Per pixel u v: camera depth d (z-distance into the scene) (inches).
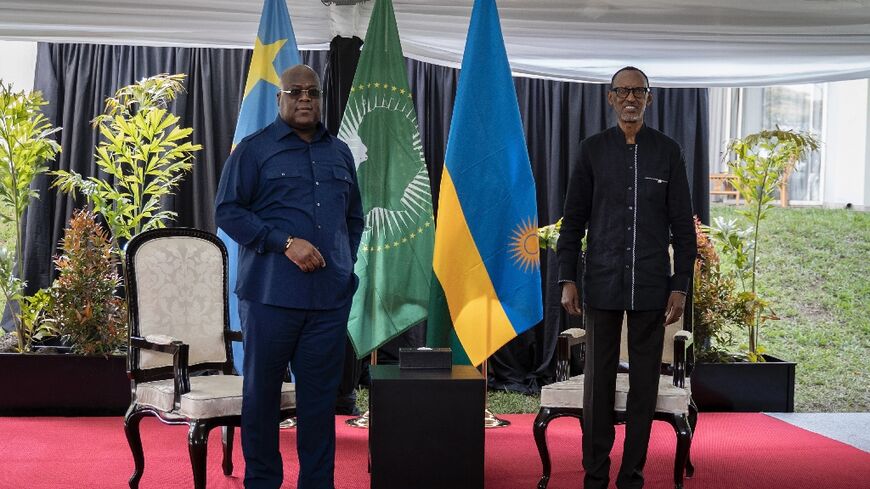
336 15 203.5
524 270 172.4
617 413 146.1
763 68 221.8
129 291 150.8
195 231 160.6
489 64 174.4
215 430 195.9
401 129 173.2
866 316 323.9
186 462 168.2
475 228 172.1
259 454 132.9
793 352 300.8
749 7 204.2
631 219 138.3
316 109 133.1
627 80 138.4
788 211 402.9
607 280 138.5
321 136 135.4
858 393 262.8
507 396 243.0
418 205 172.7
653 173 138.8
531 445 188.5
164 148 245.1
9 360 209.2
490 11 175.6
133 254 151.9
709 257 233.9
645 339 139.4
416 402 136.3
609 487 155.0
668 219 141.3
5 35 205.2
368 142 172.4
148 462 167.8
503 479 161.0
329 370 133.9
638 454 139.1
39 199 246.1
